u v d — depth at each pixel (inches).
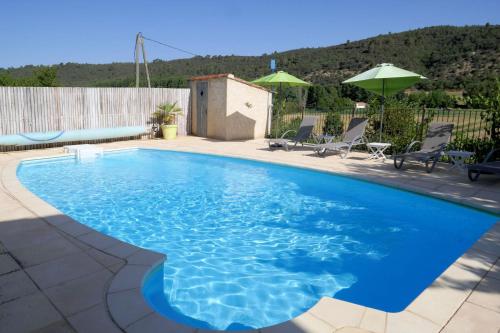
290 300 154.8
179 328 109.5
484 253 170.4
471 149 382.0
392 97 505.4
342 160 421.4
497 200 260.2
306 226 242.4
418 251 205.3
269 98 641.6
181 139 601.9
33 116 469.1
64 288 131.4
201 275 174.9
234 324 136.9
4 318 113.7
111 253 160.4
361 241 218.7
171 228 236.5
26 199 241.0
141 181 354.6
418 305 125.6
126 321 112.4
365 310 121.2
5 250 162.9
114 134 533.0
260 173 392.8
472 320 117.5
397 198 303.4
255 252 202.4
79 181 349.1
